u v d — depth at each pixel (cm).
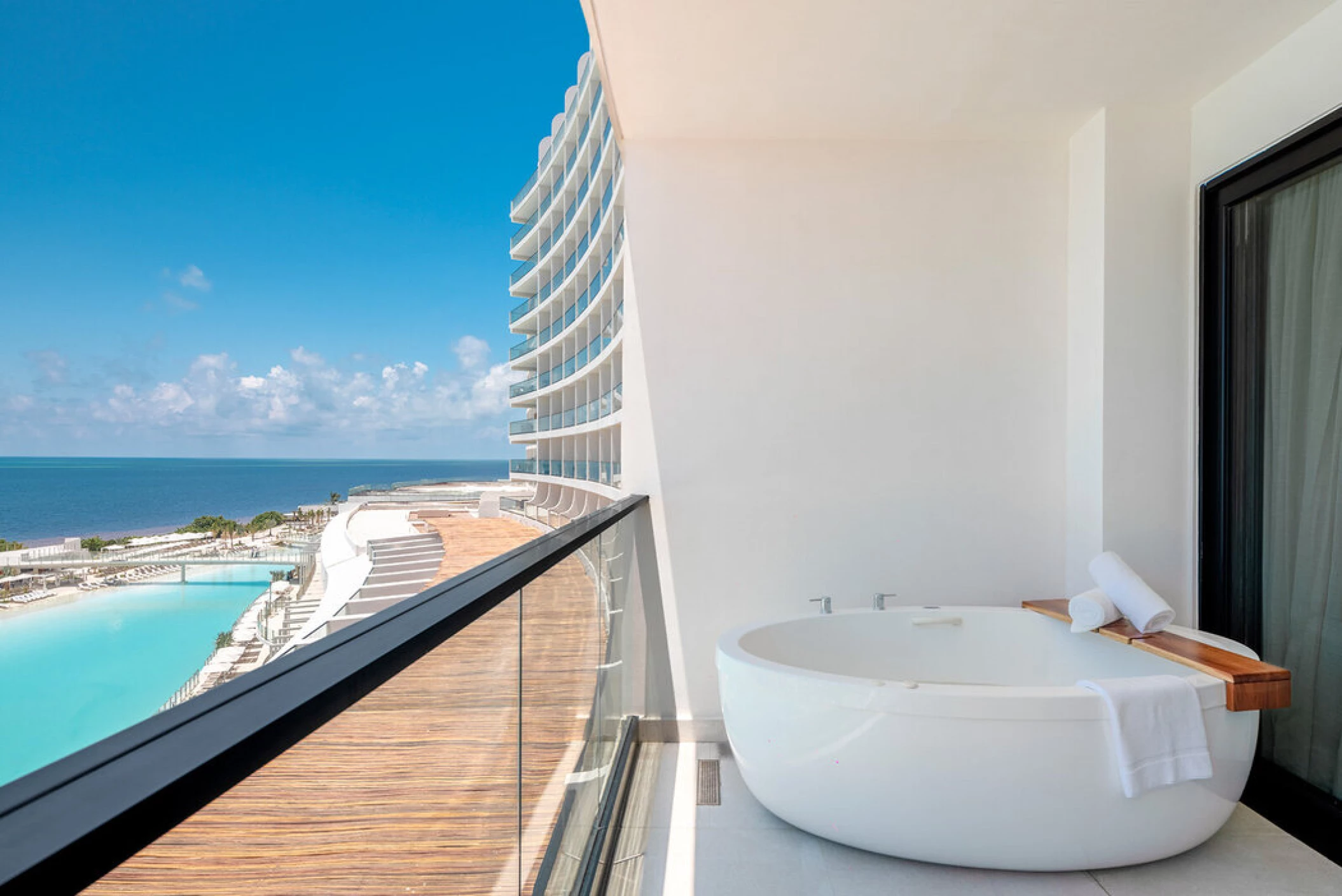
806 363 357
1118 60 286
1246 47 277
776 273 359
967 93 312
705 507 357
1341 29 247
